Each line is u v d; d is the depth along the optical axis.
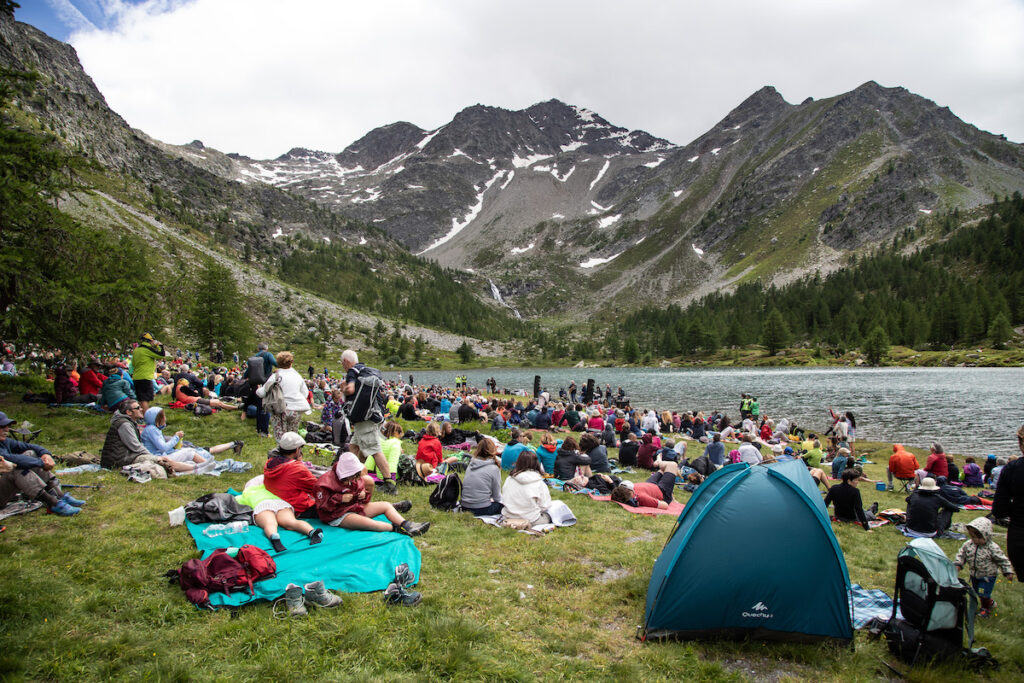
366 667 5.18
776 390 67.81
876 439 32.16
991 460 19.05
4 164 13.93
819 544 6.47
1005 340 121.12
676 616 6.34
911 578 6.20
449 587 7.10
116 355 18.70
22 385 20.31
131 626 5.67
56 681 4.75
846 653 6.27
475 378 121.12
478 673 5.23
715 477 7.29
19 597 5.90
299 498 8.14
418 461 13.95
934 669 5.86
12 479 8.52
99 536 7.86
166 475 11.17
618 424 28.78
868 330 145.62
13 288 14.61
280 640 5.54
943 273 178.12
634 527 10.61
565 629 6.34
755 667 5.97
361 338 168.75
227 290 65.31
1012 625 7.36
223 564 6.52
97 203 137.00
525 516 10.27
